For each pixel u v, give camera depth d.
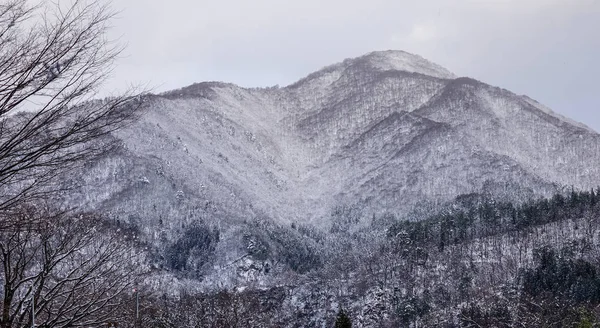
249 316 63.81
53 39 10.44
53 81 10.51
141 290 28.70
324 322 120.00
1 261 14.45
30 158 10.67
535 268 111.06
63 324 14.67
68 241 15.52
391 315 112.75
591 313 64.81
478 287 111.56
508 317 77.88
